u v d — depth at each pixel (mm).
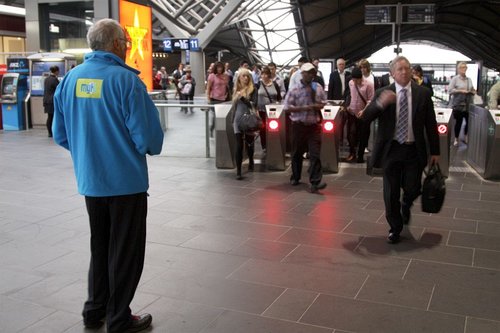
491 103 8484
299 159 7371
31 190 7090
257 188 7281
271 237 5145
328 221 5688
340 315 3500
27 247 4840
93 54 3162
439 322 3404
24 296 3797
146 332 3281
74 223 5594
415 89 4828
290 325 3365
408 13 17688
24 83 14219
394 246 4891
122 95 3041
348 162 9242
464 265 4418
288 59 44344
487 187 7281
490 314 3518
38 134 13219
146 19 14797
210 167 8836
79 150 3166
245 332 3279
